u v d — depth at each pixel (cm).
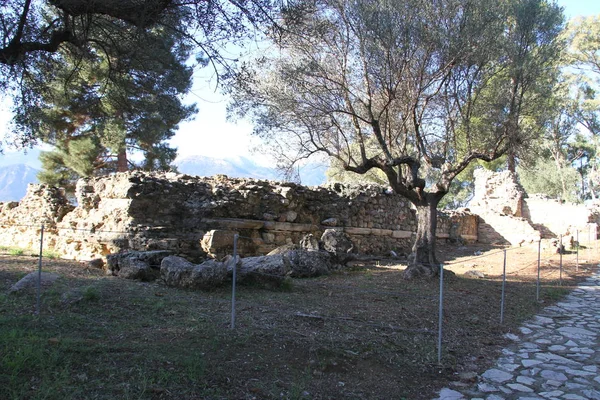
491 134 1097
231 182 1234
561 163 3909
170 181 1082
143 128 1716
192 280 745
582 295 1056
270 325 575
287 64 958
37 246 1280
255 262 855
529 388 473
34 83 794
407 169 1135
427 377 492
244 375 423
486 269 1417
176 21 689
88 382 367
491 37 959
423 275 1055
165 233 1008
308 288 863
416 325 667
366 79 952
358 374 475
